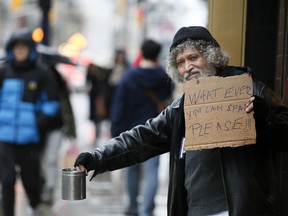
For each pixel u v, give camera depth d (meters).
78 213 15.94
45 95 13.14
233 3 9.70
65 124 14.67
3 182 12.92
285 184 8.96
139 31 63.12
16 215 15.08
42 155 13.45
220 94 6.79
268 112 6.48
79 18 109.25
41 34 23.38
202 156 6.94
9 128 12.87
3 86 13.09
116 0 82.31
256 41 9.80
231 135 6.64
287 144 6.67
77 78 54.72
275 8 9.77
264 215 6.72
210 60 6.96
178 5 53.50
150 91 14.80
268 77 9.81
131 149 7.62
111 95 30.88
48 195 13.59
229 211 6.70
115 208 16.67
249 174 6.71
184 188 7.18
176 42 7.12
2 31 53.03
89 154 7.43
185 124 6.96
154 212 16.03
